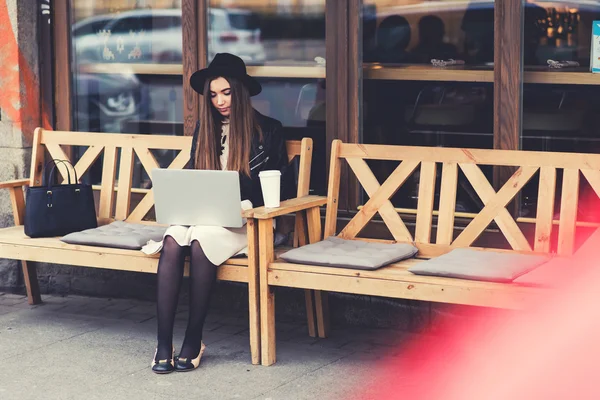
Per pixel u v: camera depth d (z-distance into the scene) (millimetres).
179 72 6543
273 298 5297
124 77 6711
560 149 5582
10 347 5695
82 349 5645
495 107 5605
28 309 6531
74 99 6863
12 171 6773
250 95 5836
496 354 5488
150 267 5508
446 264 4875
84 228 6035
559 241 5199
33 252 5859
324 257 5105
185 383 5051
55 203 5945
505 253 5215
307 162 5789
